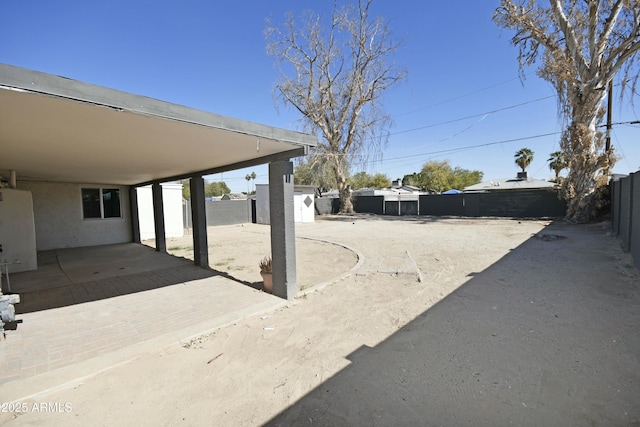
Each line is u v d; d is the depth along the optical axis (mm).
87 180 9117
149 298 4668
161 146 3992
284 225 4453
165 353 2994
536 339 3049
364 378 2504
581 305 3891
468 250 8141
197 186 6879
